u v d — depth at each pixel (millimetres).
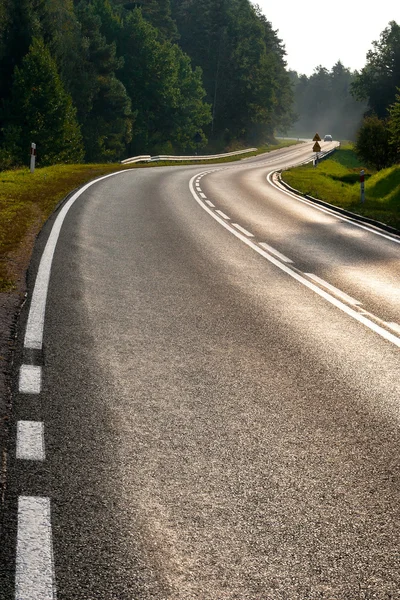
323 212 29391
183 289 12180
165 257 15375
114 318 9711
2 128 76875
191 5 170875
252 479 5156
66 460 5230
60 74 89688
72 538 4184
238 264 15289
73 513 4473
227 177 51250
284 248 18281
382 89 133125
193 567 3982
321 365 8266
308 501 4867
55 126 79250
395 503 4914
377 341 9555
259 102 162625
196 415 6383
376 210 30688
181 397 6828
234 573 3947
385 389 7512
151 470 5188
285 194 38219
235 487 5012
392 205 35812
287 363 8258
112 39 122250
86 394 6672
